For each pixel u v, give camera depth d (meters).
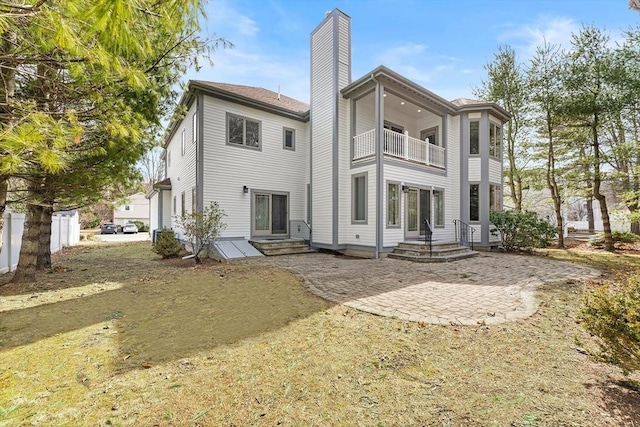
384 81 10.42
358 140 11.15
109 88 3.86
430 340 3.49
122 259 10.62
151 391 2.51
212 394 2.46
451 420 2.12
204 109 10.79
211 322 4.16
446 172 12.80
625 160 12.77
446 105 12.36
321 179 11.88
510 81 15.01
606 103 11.43
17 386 2.61
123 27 2.29
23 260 6.81
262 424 2.11
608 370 2.80
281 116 12.80
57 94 3.68
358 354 3.16
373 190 10.30
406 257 9.52
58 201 7.09
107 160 5.82
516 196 17.52
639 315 2.33
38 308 4.81
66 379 2.72
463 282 6.31
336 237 11.15
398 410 2.24
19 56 2.92
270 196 12.45
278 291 5.65
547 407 2.24
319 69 12.14
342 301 4.96
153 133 6.56
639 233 16.25
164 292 5.71
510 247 11.90
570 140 13.89
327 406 2.30
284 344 3.42
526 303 4.83
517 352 3.19
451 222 12.90
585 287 5.89
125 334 3.76
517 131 15.53
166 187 15.60
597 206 23.23
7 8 2.00
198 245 10.41
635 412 2.17
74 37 2.19
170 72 5.63
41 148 2.58
